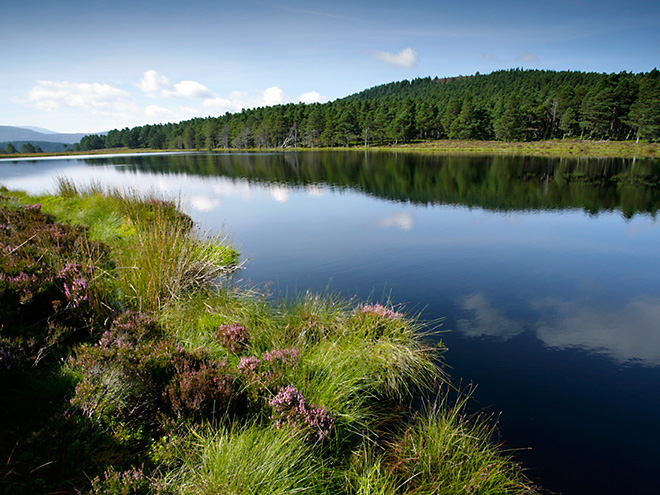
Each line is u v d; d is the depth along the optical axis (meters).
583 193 22.56
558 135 108.94
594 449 3.87
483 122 106.31
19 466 2.67
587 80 196.25
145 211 12.21
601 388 4.90
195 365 4.23
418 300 7.70
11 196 14.50
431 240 12.62
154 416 3.50
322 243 12.34
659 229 14.02
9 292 4.83
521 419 4.29
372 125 115.19
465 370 5.28
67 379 3.59
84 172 42.59
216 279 8.27
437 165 43.47
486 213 17.31
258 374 4.23
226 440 3.17
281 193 24.80
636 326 6.65
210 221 15.97
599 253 11.01
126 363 3.77
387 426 4.11
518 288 8.40
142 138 199.25
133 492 2.67
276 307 6.73
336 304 6.80
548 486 3.40
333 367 4.64
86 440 3.01
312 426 3.63
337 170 41.06
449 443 3.63
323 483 3.23
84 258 6.39
